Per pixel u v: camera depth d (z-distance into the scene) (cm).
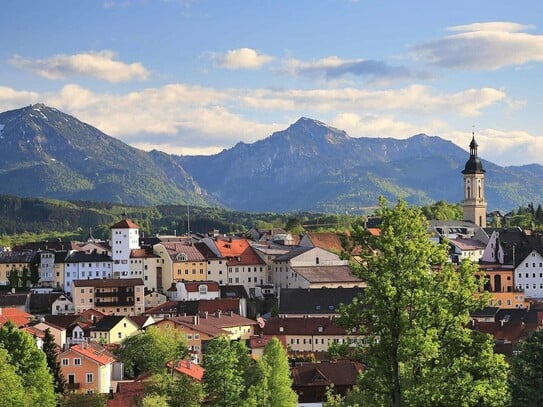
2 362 12512
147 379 17312
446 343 6506
